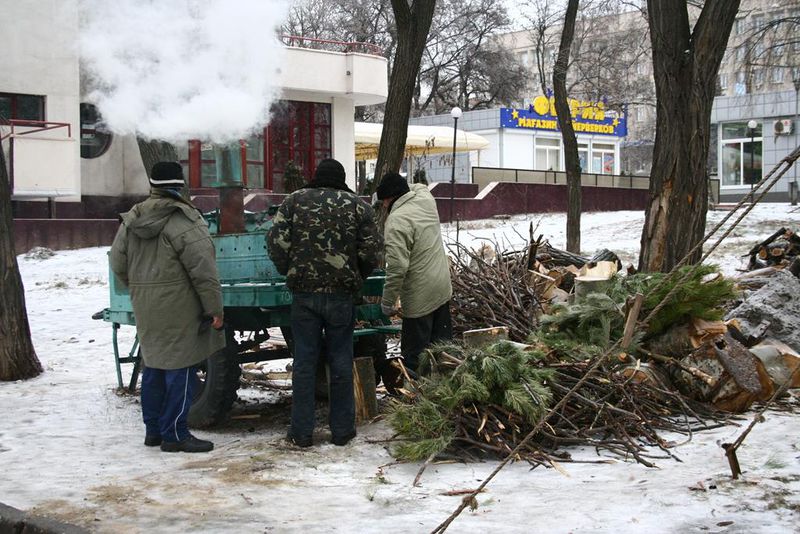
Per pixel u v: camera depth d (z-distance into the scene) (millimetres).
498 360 5637
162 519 4363
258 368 9078
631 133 65312
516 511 4324
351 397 6031
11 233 8773
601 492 4586
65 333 12250
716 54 9258
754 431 5734
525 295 8188
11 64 23016
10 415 7086
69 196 24406
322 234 5902
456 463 5395
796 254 11156
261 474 5207
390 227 6500
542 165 47281
